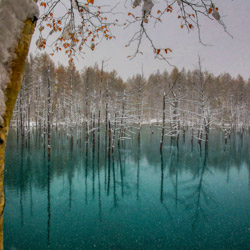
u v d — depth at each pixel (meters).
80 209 8.37
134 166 15.18
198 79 25.53
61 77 36.84
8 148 20.30
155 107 48.34
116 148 21.97
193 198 9.55
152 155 18.73
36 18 1.15
